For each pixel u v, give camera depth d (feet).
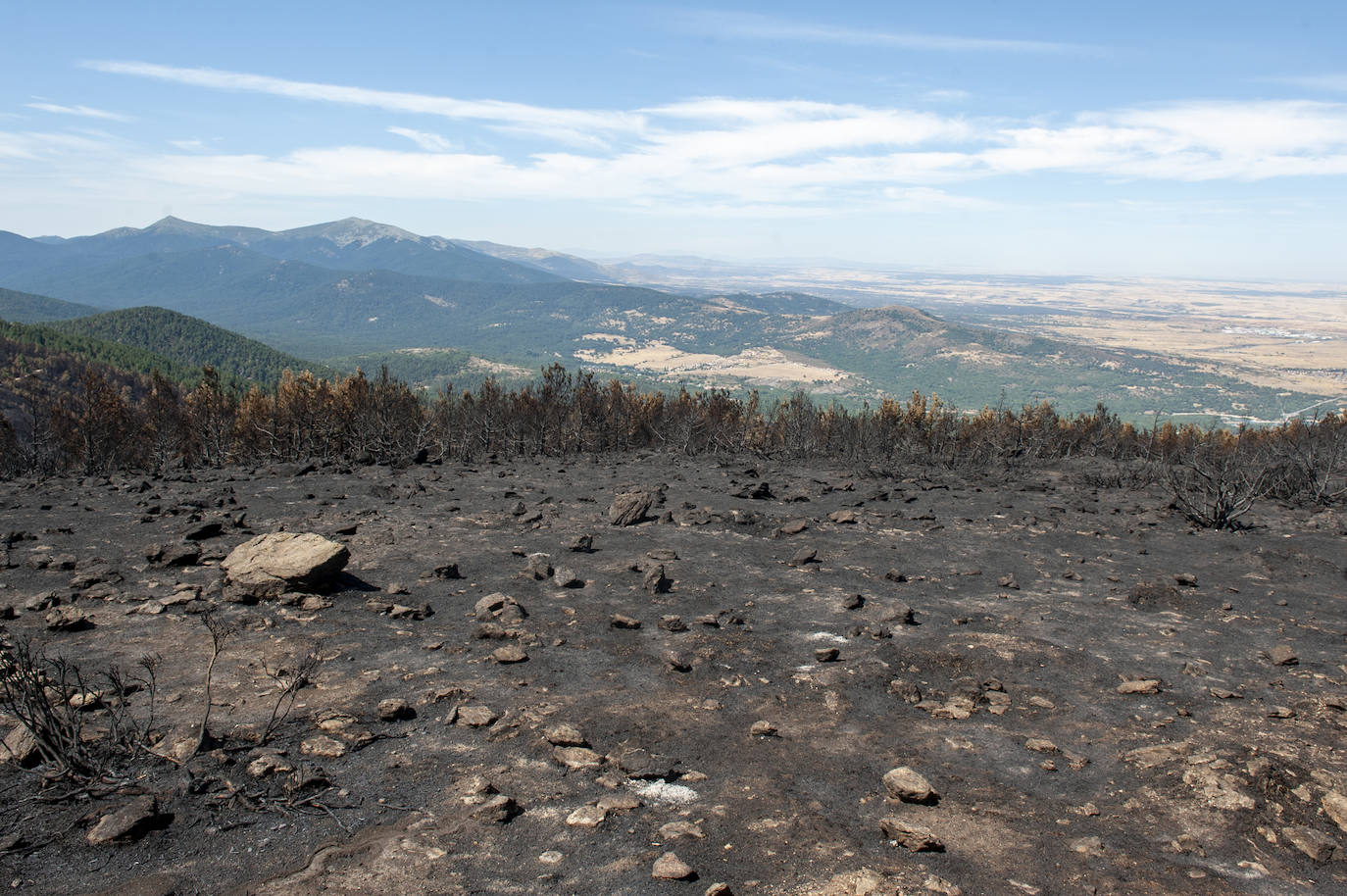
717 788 24.90
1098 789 25.43
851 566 56.70
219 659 34.42
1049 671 36.81
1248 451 120.98
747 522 70.69
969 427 161.17
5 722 27.17
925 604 47.44
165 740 25.98
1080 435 182.50
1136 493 98.84
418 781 24.67
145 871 19.67
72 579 46.16
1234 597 51.31
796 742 28.68
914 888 19.45
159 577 46.93
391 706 29.04
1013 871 20.53
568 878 19.77
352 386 162.91
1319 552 66.08
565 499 80.89
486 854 20.79
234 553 45.60
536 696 31.83
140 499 74.18
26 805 22.61
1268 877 20.65
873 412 176.14
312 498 77.05
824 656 37.19
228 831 21.58
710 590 49.29
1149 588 49.73
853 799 24.49
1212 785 24.82
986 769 26.78
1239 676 36.63
